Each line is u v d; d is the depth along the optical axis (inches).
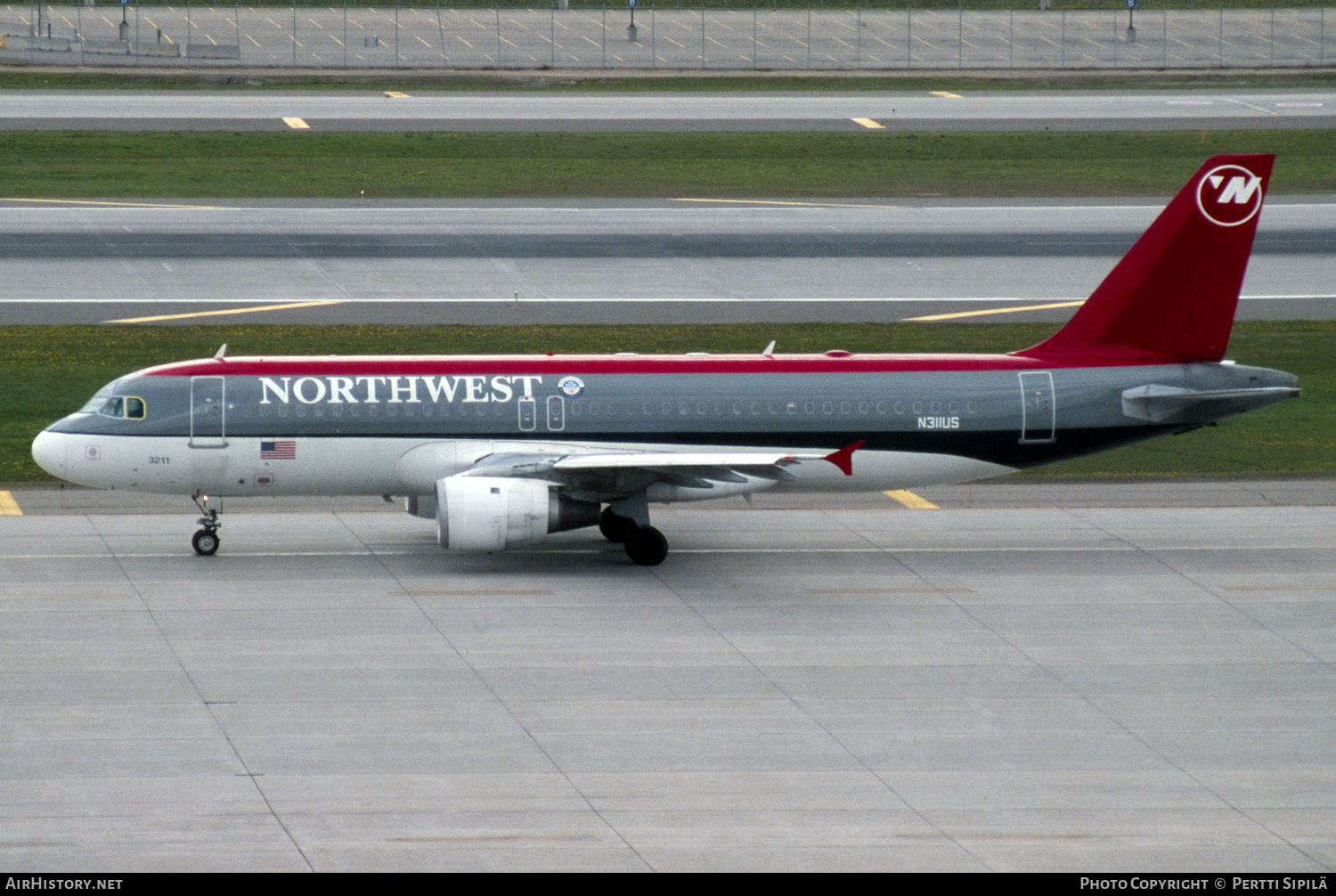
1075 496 7770.7
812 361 6761.8
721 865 3737.7
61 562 6358.3
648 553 6437.0
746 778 4284.0
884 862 3764.8
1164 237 6786.4
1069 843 3892.7
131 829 3897.6
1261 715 4822.8
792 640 5487.2
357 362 6614.2
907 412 6678.2
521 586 6122.1
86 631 5457.7
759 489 6481.3
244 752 4411.9
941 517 7337.6
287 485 6555.1
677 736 4581.7
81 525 6958.7
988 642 5502.0
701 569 6417.3
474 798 4121.6
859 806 4106.8
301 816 3993.6
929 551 6742.1
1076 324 6884.8
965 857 3804.1
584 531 7062.0
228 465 6461.6
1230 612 5885.8
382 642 5393.7
